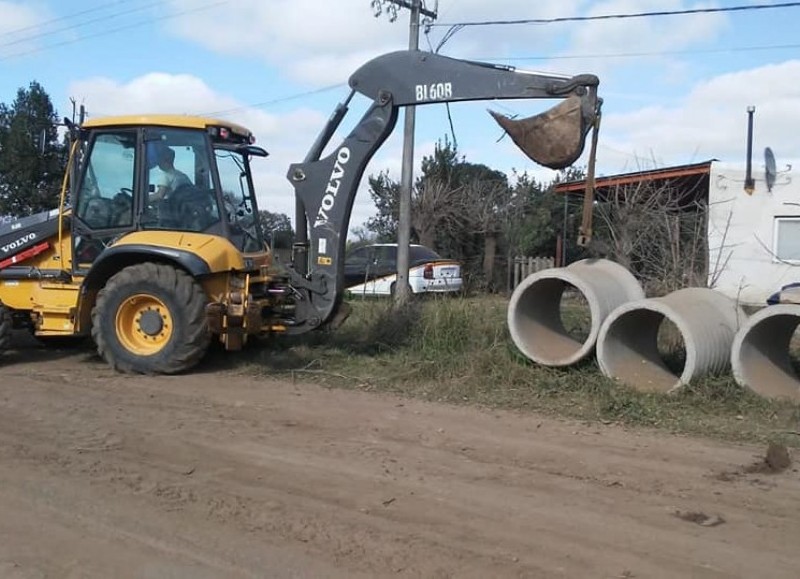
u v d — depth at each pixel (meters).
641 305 8.57
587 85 8.40
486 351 9.49
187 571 4.33
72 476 5.79
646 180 17.25
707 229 15.46
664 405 7.96
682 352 9.93
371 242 27.23
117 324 9.35
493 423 7.45
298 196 9.82
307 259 9.87
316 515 5.11
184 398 8.24
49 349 11.16
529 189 26.28
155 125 9.52
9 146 23.38
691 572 4.38
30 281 9.87
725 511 5.27
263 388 8.79
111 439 6.72
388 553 4.57
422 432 7.09
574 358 8.91
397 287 15.97
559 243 22.69
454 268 19.11
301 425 7.28
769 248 17.61
